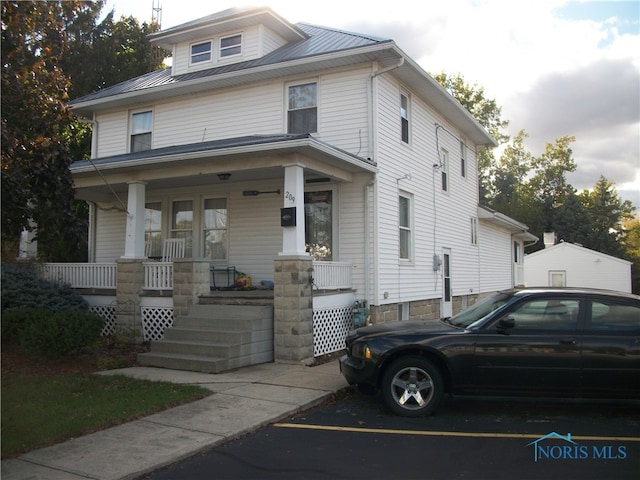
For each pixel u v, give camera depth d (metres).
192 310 10.73
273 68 13.00
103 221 16.11
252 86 13.99
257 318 10.00
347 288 12.14
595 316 6.51
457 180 18.70
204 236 14.30
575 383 6.33
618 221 61.78
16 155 7.53
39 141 7.72
